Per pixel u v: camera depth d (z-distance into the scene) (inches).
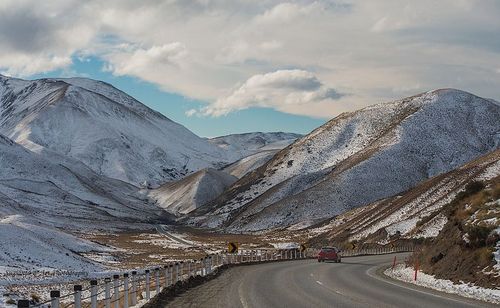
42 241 2679.6
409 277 1261.1
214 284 1132.5
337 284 1096.8
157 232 6683.1
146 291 814.5
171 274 1039.6
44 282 1533.0
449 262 1165.7
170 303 811.4
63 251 2659.9
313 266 1769.2
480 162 4042.8
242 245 4180.6
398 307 733.9
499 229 1087.6
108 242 4507.9
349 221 4749.0
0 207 5979.3
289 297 865.5
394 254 2694.4
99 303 821.2
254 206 7283.5
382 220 3959.2
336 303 783.7
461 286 994.7
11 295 993.5
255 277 1306.6
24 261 2276.1
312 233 5196.9
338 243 4023.1
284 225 6225.4
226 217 7746.1
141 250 3742.6
